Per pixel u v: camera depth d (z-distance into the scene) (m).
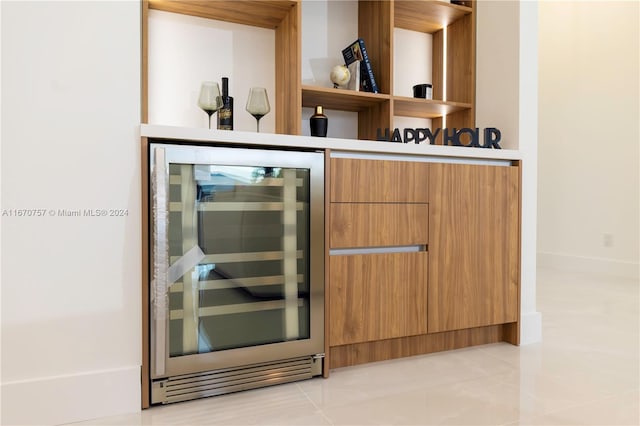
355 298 1.71
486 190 1.98
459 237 1.92
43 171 1.29
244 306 1.55
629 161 3.67
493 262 1.99
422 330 1.84
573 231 4.13
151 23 2.03
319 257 1.64
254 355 1.54
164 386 1.43
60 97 1.31
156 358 1.39
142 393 1.40
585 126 4.01
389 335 1.77
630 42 3.65
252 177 1.55
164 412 1.38
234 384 1.53
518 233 2.06
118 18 1.37
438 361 1.84
